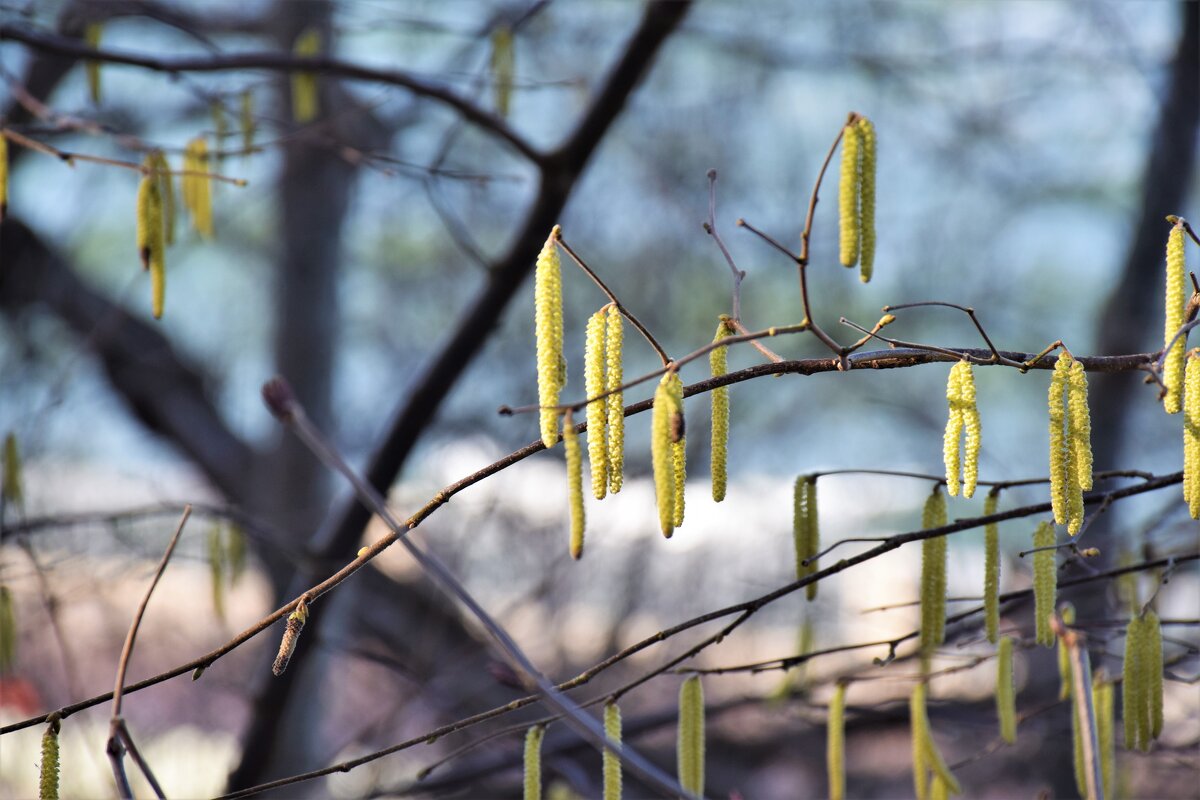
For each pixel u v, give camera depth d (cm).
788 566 973
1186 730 505
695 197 955
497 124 435
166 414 793
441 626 693
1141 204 796
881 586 841
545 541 886
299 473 672
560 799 419
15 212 726
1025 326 1029
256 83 412
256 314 916
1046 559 247
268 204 854
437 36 730
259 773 543
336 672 787
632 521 924
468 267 989
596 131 436
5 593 357
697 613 955
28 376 731
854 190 201
